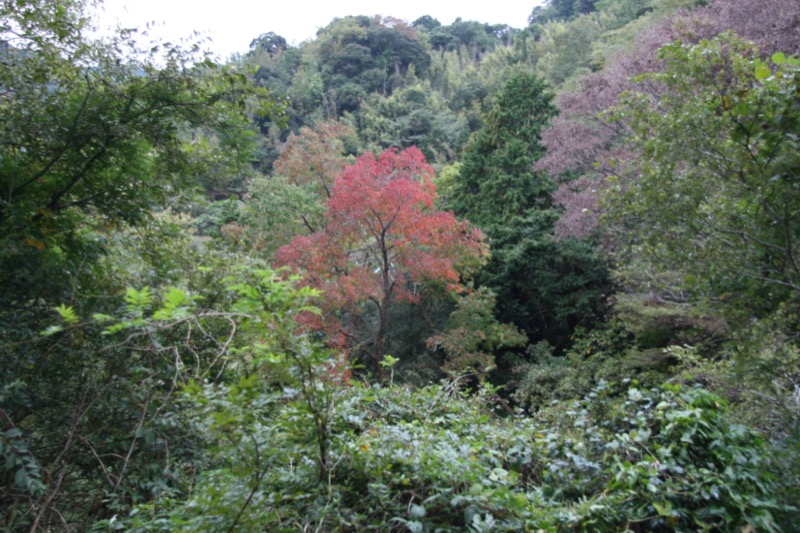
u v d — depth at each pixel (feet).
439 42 221.87
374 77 160.56
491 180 57.67
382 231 42.22
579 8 190.70
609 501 8.61
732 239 13.60
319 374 8.28
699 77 14.29
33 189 15.84
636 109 15.21
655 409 10.93
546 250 49.85
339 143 57.67
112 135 15.74
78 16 16.66
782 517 8.53
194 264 18.95
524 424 13.38
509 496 8.22
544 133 48.16
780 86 12.26
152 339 9.96
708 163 13.65
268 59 172.04
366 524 8.01
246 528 6.88
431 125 128.16
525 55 165.07
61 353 12.34
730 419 11.69
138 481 11.71
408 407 13.56
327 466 8.45
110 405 12.19
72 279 14.21
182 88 17.17
